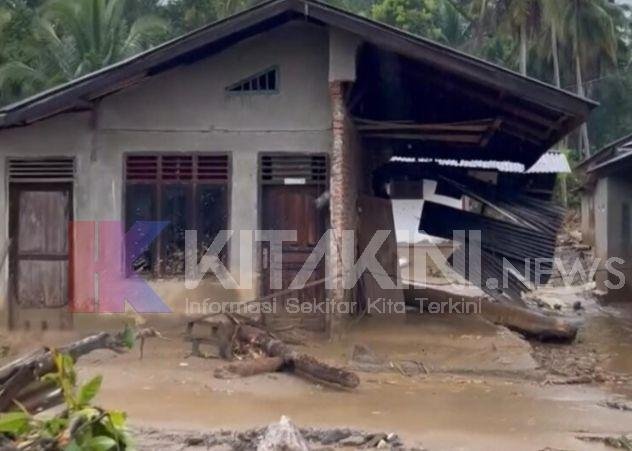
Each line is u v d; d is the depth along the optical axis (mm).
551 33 43406
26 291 13422
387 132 14688
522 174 21594
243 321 12031
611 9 46375
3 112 12156
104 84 12281
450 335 13047
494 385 10492
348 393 9789
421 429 8234
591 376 11266
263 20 12203
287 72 13117
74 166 13328
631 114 50531
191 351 11711
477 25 45562
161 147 13250
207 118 13211
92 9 31375
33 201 13453
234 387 9875
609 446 7664
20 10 34219
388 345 12305
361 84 14492
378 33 12133
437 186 19484
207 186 13211
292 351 10688
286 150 13094
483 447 7551
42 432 4547
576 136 50500
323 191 13039
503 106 13531
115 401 9102
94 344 5781
